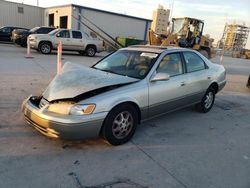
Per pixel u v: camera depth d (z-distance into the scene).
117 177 3.24
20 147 3.78
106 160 3.62
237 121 5.82
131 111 4.13
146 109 4.37
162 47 5.31
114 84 3.97
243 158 4.00
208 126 5.32
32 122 3.91
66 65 4.86
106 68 4.98
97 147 3.96
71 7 25.86
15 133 4.21
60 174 3.21
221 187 3.20
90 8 26.84
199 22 19.39
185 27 19.02
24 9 30.66
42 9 31.88
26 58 13.44
